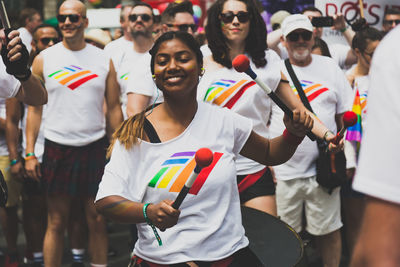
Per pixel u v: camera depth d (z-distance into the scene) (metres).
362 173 1.73
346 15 7.39
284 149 3.15
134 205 2.78
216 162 2.94
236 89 4.52
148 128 2.95
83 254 6.50
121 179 2.91
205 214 2.93
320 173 5.27
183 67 2.91
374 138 1.71
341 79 5.52
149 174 2.92
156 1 12.16
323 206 5.43
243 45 4.58
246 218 3.60
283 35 5.48
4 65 3.79
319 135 4.25
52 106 5.88
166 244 2.93
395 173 1.67
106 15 10.24
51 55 5.88
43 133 6.49
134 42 6.93
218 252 2.94
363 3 7.43
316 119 4.33
